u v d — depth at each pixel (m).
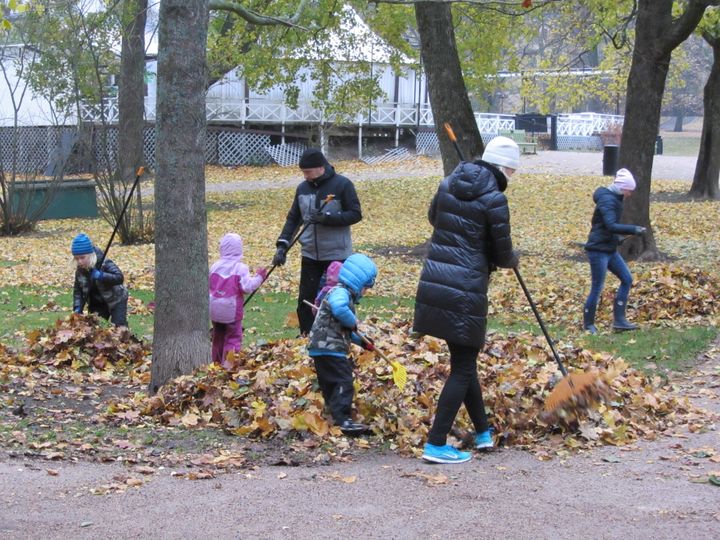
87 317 9.04
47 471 5.23
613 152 31.84
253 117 38.69
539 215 24.17
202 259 7.27
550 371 7.09
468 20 23.39
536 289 13.38
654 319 11.03
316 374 6.70
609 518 4.56
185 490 4.97
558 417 6.15
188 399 6.79
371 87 24.86
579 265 16.34
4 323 11.22
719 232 20.16
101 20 19.34
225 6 9.73
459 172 5.54
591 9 20.69
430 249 5.57
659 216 22.78
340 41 25.28
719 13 19.56
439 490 5.02
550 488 5.08
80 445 5.86
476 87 26.92
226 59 25.69
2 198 22.19
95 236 21.98
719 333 10.20
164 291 7.20
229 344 8.16
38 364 8.51
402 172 35.16
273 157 39.12
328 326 6.21
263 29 22.28
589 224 22.28
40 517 4.51
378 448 5.91
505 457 5.75
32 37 23.14
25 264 17.23
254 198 29.33
